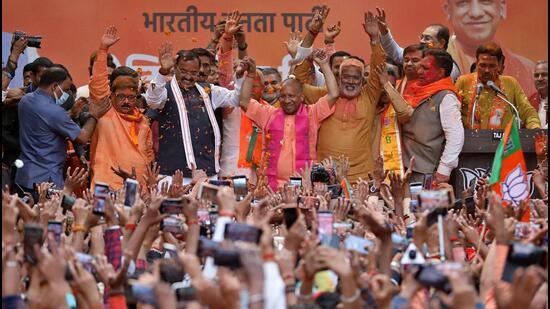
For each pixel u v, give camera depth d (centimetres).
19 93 2448
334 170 2209
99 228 1570
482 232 1622
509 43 3294
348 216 1786
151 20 3300
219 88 2488
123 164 2423
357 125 2450
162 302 1126
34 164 2398
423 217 1420
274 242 1552
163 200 1495
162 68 2445
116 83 2439
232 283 1077
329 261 1212
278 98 2634
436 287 1185
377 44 2450
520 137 2359
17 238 1479
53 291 1177
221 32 2700
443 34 2725
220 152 2517
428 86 2445
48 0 3256
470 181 2422
